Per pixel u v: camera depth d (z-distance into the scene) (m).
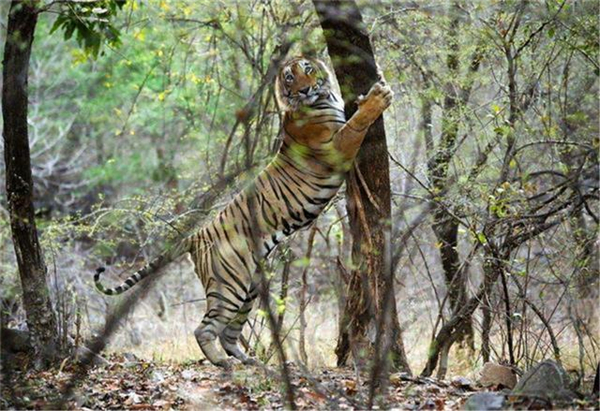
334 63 11.95
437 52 13.95
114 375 11.89
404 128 14.59
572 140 13.69
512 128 12.38
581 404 8.96
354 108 12.04
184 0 15.45
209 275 12.59
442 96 13.49
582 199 11.46
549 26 13.27
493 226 12.33
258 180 12.66
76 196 29.75
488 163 13.49
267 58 14.69
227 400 10.37
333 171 12.43
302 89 12.30
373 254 11.86
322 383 10.51
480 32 13.33
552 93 14.56
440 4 13.80
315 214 12.73
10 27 12.41
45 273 12.83
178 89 19.39
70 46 29.61
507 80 14.95
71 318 14.05
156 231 14.82
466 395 10.48
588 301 14.52
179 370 12.59
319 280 16.02
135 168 27.75
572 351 13.73
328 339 15.39
